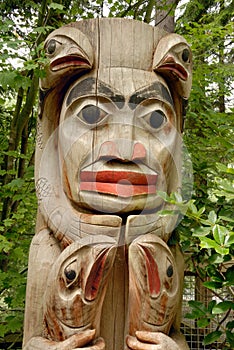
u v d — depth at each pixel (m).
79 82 1.37
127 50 1.38
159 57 1.38
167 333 1.30
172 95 1.48
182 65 1.41
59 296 1.21
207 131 2.54
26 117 2.67
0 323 2.32
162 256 1.26
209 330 2.02
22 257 2.38
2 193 2.53
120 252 1.36
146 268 1.23
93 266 1.21
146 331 1.24
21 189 2.65
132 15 3.04
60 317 1.21
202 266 1.93
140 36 1.41
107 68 1.36
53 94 1.46
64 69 1.37
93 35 1.40
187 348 1.37
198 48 3.03
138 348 1.22
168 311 1.27
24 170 2.82
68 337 1.21
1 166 2.81
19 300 2.13
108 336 1.32
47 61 1.41
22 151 2.89
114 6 3.02
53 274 1.24
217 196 1.75
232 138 2.39
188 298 2.12
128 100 1.31
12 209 2.74
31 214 2.88
